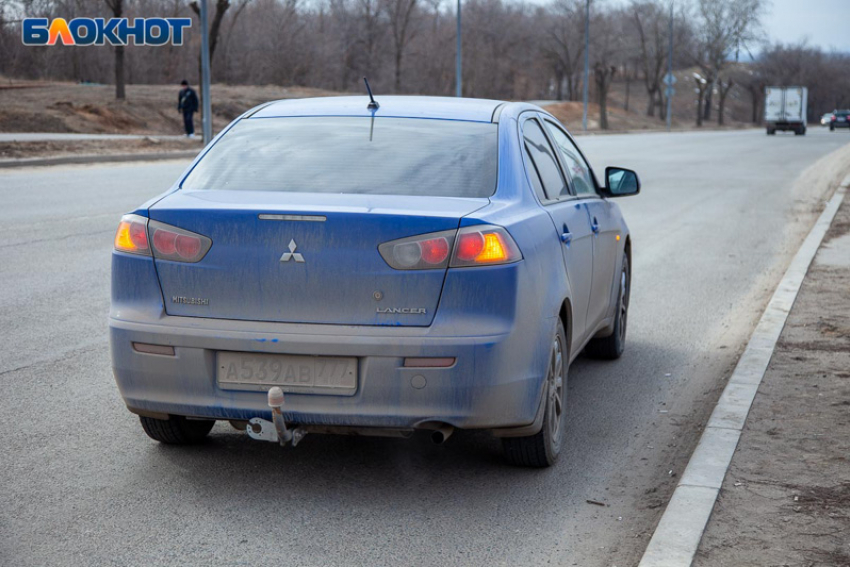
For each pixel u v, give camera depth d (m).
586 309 5.89
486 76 113.69
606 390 6.64
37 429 5.45
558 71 126.94
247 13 90.06
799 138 65.56
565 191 5.74
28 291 9.23
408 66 106.62
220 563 3.86
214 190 4.75
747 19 123.50
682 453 5.37
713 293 10.38
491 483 4.83
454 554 4.00
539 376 4.57
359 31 101.62
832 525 4.15
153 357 4.44
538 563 3.94
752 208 19.16
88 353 7.11
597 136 65.62
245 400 4.36
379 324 4.27
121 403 5.97
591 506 4.56
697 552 3.87
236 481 4.75
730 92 180.38
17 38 71.94
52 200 16.89
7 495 4.51
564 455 5.28
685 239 14.68
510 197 4.73
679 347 7.96
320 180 4.72
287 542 4.07
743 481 4.65
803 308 8.98
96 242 12.28
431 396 4.24
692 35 133.62
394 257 4.25
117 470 4.86
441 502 4.56
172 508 4.40
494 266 4.29
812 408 5.86
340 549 4.01
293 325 4.31
